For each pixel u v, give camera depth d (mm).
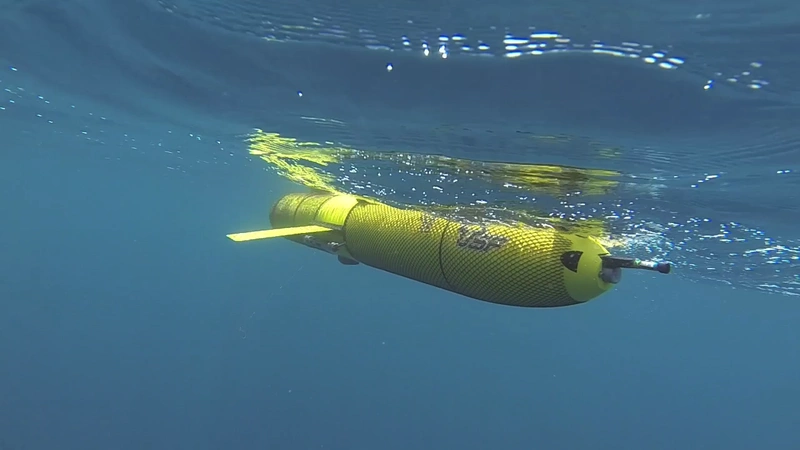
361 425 9344
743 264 3270
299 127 2557
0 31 2367
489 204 2531
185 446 7336
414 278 1740
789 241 2682
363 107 2008
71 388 8648
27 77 3068
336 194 2260
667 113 1516
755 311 10227
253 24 1701
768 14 1109
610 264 1351
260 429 8242
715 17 1151
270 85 2131
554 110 1629
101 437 7145
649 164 1915
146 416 8008
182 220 19859
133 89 2822
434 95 1738
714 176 1962
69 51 2469
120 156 6797
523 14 1275
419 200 2795
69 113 4102
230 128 3107
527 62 1456
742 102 1413
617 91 1471
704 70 1323
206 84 2379
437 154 2246
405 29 1473
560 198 2367
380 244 1812
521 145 1938
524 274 1415
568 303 1411
